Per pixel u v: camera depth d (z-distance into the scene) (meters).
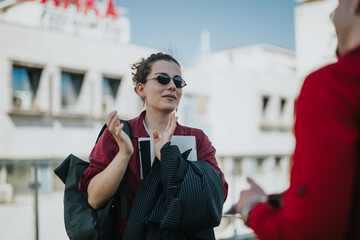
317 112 0.84
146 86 1.86
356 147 0.82
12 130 18.42
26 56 19.11
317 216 0.79
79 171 1.67
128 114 21.91
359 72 0.84
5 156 18.12
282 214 0.88
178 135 1.84
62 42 20.31
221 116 26.67
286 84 29.55
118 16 27.30
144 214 1.55
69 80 20.70
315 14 14.23
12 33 18.80
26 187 5.93
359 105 0.82
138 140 1.71
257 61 41.03
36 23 24.45
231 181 8.63
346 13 0.96
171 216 1.49
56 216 6.32
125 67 22.20
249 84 27.19
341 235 0.80
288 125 29.33
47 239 6.11
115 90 22.23
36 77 19.61
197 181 1.55
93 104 21.06
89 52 21.14
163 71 1.82
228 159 9.23
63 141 19.84
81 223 1.57
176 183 1.54
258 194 1.11
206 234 1.61
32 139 18.95
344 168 0.79
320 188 0.79
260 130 27.53
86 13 25.48
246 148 26.70
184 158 1.67
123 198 1.62
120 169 1.51
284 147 28.75
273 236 0.89
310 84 0.88
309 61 14.23
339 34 0.99
